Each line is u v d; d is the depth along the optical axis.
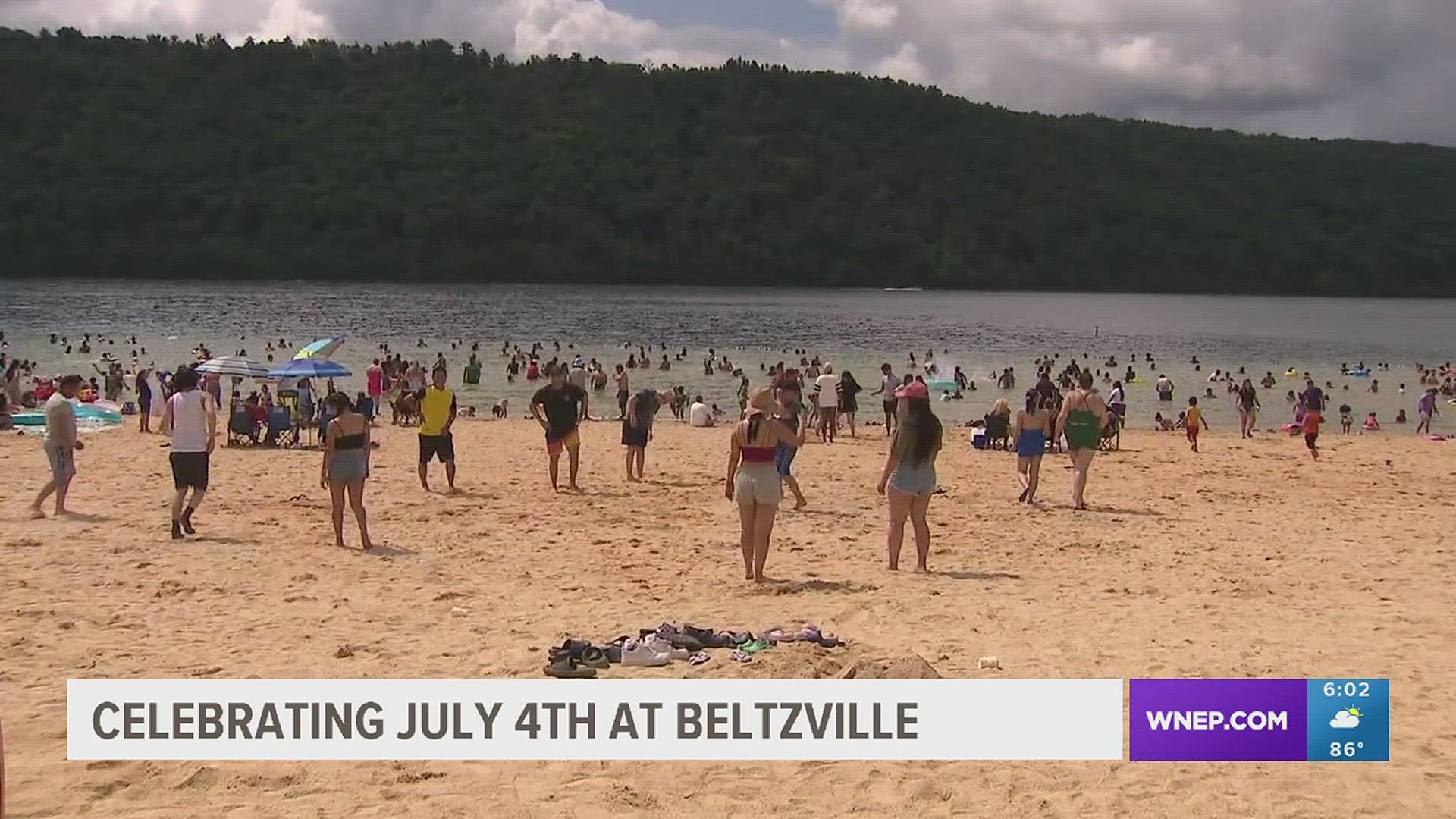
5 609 8.25
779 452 14.23
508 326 68.38
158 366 41.50
